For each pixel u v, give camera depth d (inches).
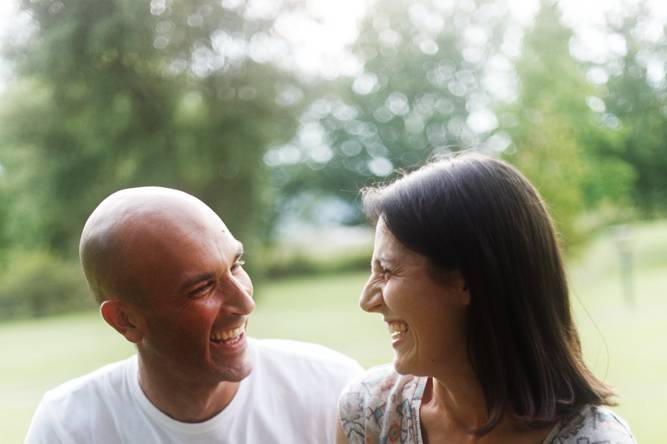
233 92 608.7
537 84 800.3
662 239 830.5
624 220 869.8
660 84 806.5
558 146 572.7
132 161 605.3
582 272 567.5
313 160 1182.3
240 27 576.4
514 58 914.1
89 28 515.2
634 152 831.1
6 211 785.6
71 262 750.5
